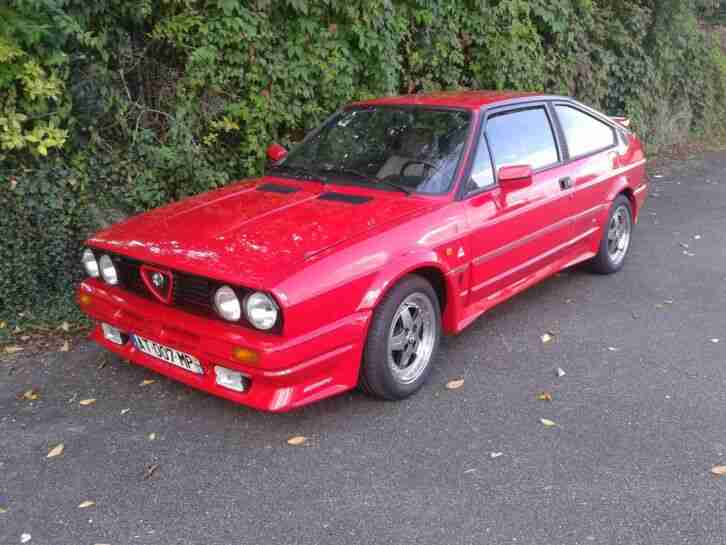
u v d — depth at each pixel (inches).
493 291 179.3
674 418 145.3
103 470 127.1
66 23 190.4
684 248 274.1
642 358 174.7
